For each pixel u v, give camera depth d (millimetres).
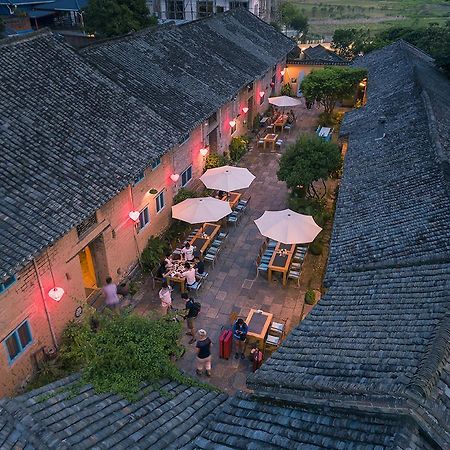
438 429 6766
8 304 12414
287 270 17984
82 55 20203
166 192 20828
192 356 15180
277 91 39500
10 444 7461
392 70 31172
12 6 47875
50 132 15438
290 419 7930
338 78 32344
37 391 8758
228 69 27500
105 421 8477
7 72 16438
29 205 12914
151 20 41281
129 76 21188
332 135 32500
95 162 15453
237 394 9031
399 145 19297
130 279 18625
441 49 34688
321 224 21188
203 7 52531
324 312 11141
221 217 19359
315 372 8719
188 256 18328
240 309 17094
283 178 22094
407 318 9531
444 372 7656
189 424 8992
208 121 24953
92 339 10352
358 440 7031
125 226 17703
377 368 8141
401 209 14922
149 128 18484
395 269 11797
